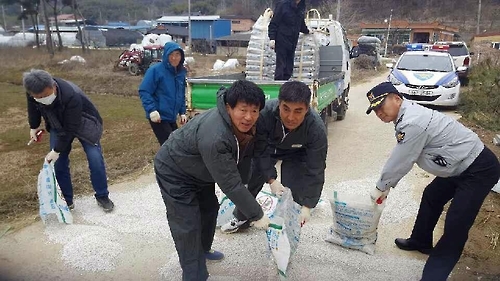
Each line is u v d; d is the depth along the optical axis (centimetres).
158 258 398
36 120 467
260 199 470
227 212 450
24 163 744
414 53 1264
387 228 452
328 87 756
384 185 347
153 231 445
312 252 402
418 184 583
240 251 407
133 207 507
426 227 391
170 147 310
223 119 277
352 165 671
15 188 604
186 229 317
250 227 450
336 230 414
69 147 476
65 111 435
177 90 538
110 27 6275
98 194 492
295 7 719
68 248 410
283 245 305
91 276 372
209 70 2511
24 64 2453
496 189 540
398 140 325
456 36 4969
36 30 3691
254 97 264
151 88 523
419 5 5869
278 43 731
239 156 308
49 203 455
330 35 967
